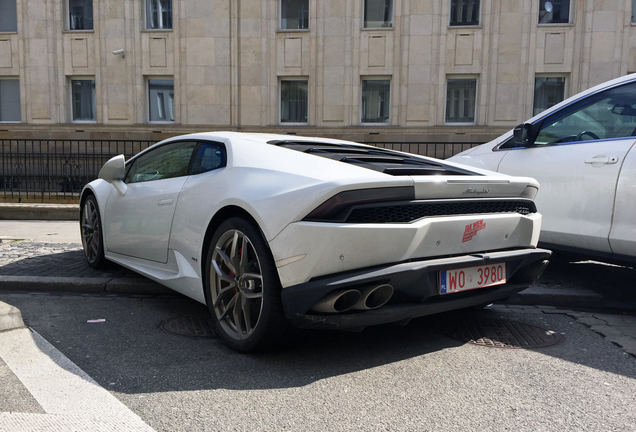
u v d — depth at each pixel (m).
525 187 3.04
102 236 4.46
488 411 2.17
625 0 15.32
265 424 2.04
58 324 3.31
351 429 2.00
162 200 3.52
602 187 3.64
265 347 2.71
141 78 17.16
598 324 3.44
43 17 17.31
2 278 4.25
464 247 2.73
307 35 16.55
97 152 17.41
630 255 3.53
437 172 2.92
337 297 2.35
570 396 2.33
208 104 16.88
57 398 2.25
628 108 3.66
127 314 3.56
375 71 16.42
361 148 3.58
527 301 3.93
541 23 15.84
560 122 4.12
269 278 2.55
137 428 2.00
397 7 16.17
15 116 18.05
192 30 16.77
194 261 3.12
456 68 16.12
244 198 2.69
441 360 2.75
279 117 17.05
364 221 2.44
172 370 2.57
